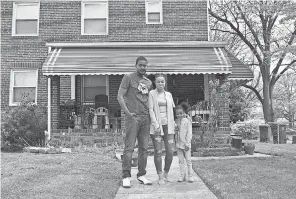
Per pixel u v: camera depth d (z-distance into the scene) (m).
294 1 11.98
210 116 12.54
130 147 6.63
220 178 6.77
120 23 16.16
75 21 16.19
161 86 6.85
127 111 6.60
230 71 12.70
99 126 13.80
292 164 8.55
